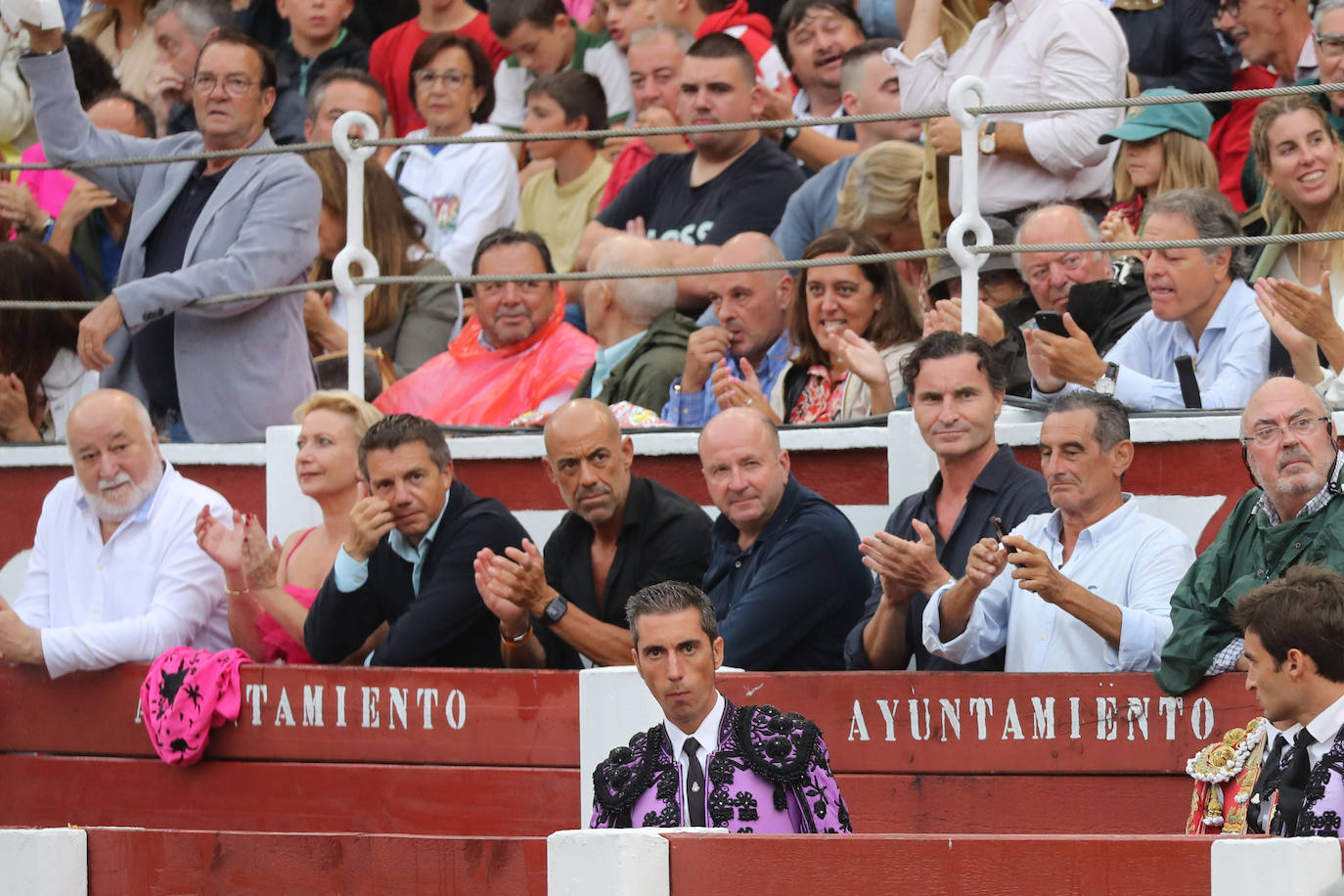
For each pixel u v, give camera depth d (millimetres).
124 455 26938
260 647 26344
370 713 24844
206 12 41250
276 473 29094
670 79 37031
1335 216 26172
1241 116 32375
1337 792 16234
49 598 27609
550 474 27312
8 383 33406
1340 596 16828
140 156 32000
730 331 29266
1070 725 21281
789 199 33062
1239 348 25422
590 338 31203
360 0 42531
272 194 30094
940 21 31750
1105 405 21891
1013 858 16172
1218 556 20766
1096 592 21750
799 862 16688
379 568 25547
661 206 34062
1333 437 20234
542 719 23953
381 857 19125
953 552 23000
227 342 30203
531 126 36969
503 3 39688
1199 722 20750
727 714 18531
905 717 21906
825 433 26594
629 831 16984
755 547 23828
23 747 27000
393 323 33031
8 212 36781
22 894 20250
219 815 25688
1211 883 15070
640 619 18469
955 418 22875
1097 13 29641
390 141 29203
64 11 45438
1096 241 27594
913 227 30438
